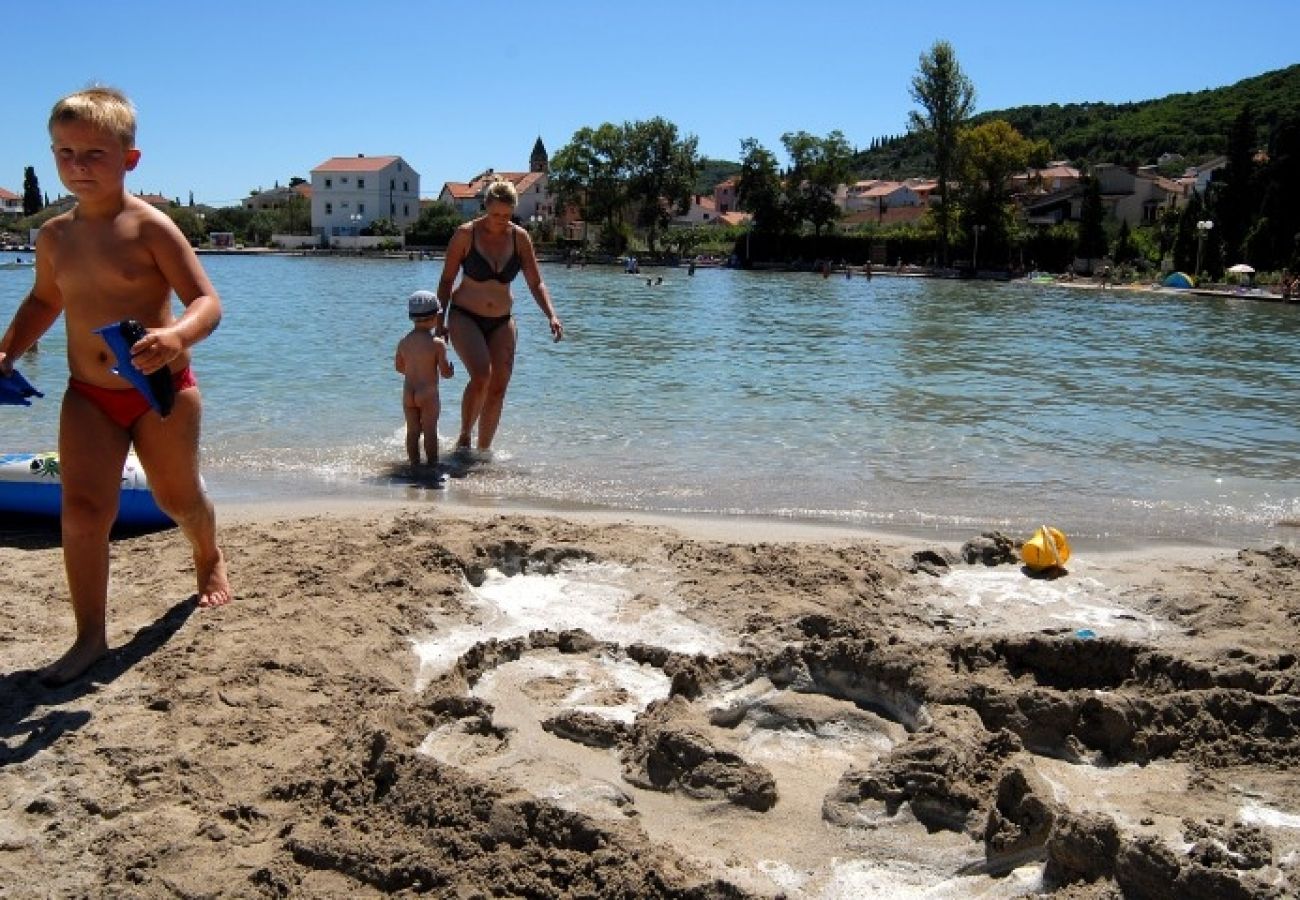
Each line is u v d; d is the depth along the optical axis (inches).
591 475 328.5
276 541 234.8
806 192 3134.8
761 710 166.2
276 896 118.7
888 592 220.1
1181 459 372.8
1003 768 139.9
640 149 3459.6
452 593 211.8
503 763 146.9
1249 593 220.7
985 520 287.3
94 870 121.9
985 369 631.8
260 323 849.5
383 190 4594.0
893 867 127.6
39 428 381.4
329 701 162.7
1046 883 123.1
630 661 183.5
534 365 602.2
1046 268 2605.8
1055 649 182.4
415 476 322.7
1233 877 115.3
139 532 250.4
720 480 325.4
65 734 149.9
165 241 168.6
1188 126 5629.9
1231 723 158.7
